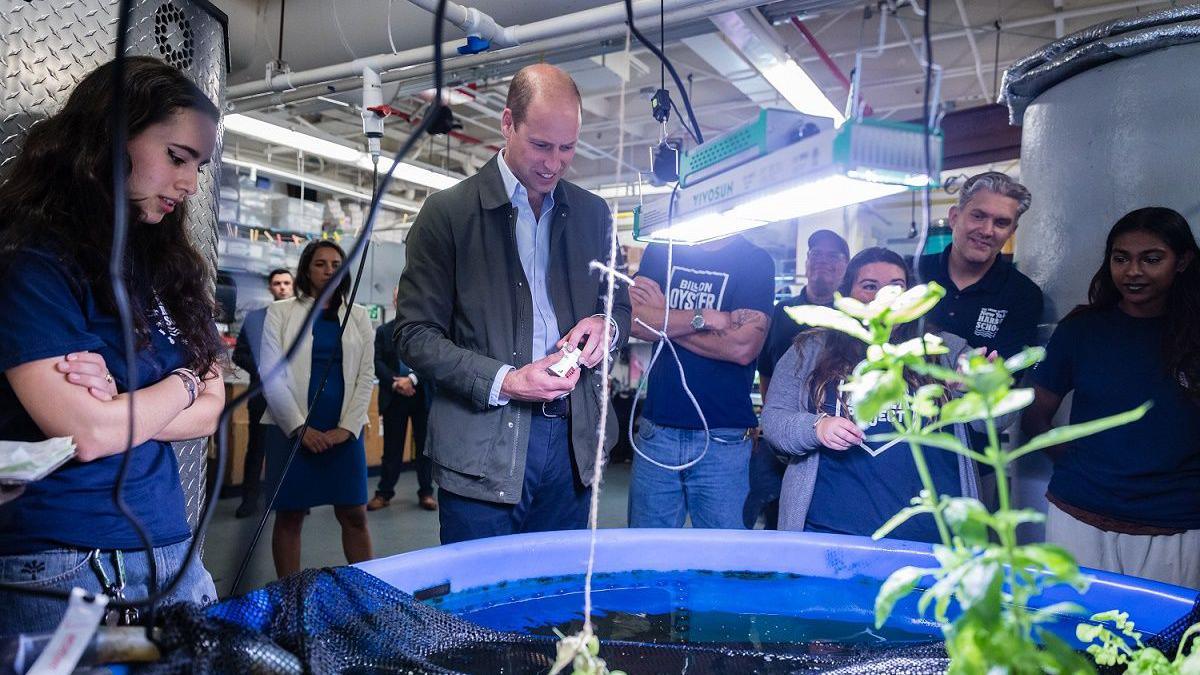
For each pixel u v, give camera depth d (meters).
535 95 1.47
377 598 0.88
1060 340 1.87
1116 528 1.70
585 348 1.52
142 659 0.66
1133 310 1.77
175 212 1.13
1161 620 0.99
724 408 2.20
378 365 4.40
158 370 1.08
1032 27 4.68
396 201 7.48
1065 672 0.46
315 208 6.36
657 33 2.96
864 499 1.61
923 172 0.61
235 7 3.19
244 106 3.60
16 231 0.93
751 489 2.21
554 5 2.79
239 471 4.58
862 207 7.39
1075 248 2.05
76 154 0.95
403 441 4.47
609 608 1.10
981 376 0.46
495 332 1.58
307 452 2.61
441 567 1.08
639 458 2.30
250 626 0.76
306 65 3.30
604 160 7.55
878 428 1.61
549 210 1.67
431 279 1.59
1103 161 1.98
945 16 4.48
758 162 0.72
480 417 1.54
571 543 1.20
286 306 2.77
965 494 1.60
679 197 0.91
